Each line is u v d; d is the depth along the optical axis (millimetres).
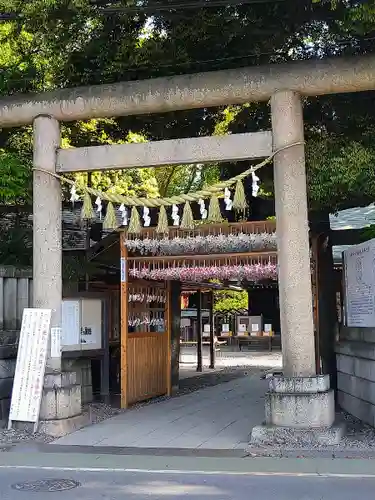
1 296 10359
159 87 9383
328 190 9836
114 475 6969
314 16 10117
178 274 11711
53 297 9547
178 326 14508
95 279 14039
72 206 15297
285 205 8766
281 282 8734
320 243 12320
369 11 8320
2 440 8602
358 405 9758
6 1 9172
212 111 12586
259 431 8195
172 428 9562
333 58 8898
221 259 11484
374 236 10922
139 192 20328
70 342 11734
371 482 6520
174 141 9266
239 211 12648
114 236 12539
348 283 10555
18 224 14070
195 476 6875
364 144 10133
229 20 10320
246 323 29109
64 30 10578
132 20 10625
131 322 12242
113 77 11430
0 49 12938
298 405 8180
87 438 8828
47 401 9109
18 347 9625
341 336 11172
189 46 10844
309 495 6020
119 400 12492
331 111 10906
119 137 13875
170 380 13570
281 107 8914
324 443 7980
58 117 9805
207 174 21750
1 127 10219
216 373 18797
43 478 6844
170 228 11305
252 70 9078
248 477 6797
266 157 9016
